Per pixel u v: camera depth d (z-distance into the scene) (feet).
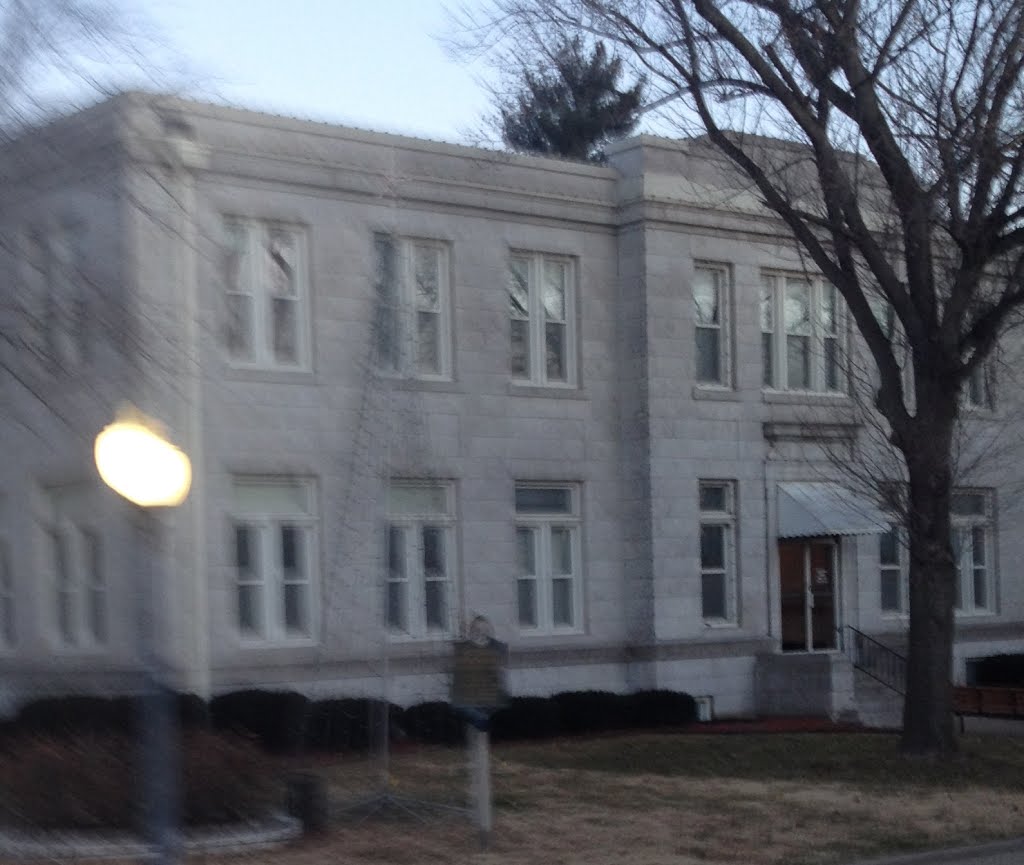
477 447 76.28
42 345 39.78
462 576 75.20
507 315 78.23
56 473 44.01
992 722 83.41
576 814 47.88
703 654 82.43
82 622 45.68
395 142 71.72
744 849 42.01
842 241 61.41
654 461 81.00
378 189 67.31
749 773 59.52
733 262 85.15
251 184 63.00
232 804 39.99
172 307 43.42
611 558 81.56
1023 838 44.27
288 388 62.69
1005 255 62.85
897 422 61.11
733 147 60.90
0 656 46.52
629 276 82.17
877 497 76.23
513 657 76.64
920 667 61.31
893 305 60.44
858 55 57.88
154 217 41.11
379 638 64.90
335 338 64.03
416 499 73.72
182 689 54.49
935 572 61.26
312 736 62.39
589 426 81.15
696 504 82.74
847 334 80.94
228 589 61.11
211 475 59.62
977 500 99.35
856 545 90.63
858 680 86.48
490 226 77.77
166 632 50.44
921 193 58.70
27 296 39.78
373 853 39.75
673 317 82.33
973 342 59.98
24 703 45.19
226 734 48.29
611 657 80.94
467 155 76.59
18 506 45.09
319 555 64.18
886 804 50.88
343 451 62.69
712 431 83.61
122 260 41.37
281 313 63.82
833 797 52.54
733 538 84.89
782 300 87.92
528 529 79.46
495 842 41.93
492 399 77.15
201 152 47.83
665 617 80.89
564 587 80.84
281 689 64.08
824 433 84.94
